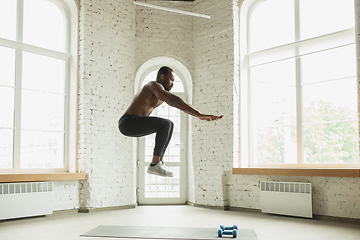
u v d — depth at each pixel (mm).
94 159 6473
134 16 7211
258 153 6754
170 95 2469
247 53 6961
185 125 7617
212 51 7043
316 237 4250
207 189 6918
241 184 6594
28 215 5512
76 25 6566
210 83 7027
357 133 5512
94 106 6539
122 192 6797
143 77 7594
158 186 7465
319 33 6070
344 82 5695
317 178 5641
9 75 5887
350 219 5266
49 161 6305
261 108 6773
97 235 4305
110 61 6805
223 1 6945
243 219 5578
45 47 6391
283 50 6410
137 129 2539
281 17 6613
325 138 5859
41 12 6379
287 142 6348
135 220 5457
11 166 5816
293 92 6305
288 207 5777
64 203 6145
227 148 6711
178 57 7289
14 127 5867
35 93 6191
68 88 6605
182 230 4621
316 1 6137
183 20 7371
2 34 5844
